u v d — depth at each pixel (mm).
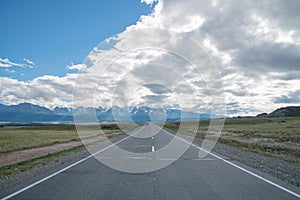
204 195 7172
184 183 8602
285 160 14906
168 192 7461
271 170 11117
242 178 9391
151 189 7801
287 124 76500
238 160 14000
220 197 6980
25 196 7012
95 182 8695
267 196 7094
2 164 14180
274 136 35188
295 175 10117
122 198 6863
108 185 8281
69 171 10680
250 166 12086
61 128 92562
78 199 6758
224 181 8898
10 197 6902
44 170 11125
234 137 35281
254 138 32969
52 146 24422
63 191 7531
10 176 10070
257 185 8328
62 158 15172
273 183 8602
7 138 37594
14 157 17156
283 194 7285
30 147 23422
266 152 19312
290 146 23172
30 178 9336
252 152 18719
